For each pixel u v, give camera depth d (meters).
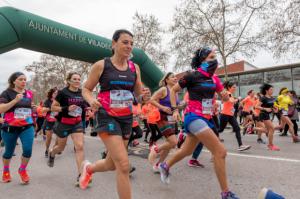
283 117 9.22
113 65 2.93
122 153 2.73
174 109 4.12
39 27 9.27
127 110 2.95
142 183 4.53
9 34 8.59
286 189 4.01
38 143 10.21
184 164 5.81
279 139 9.91
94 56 11.08
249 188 4.11
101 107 2.88
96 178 4.94
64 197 4.01
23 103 4.63
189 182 4.52
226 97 3.95
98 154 7.45
